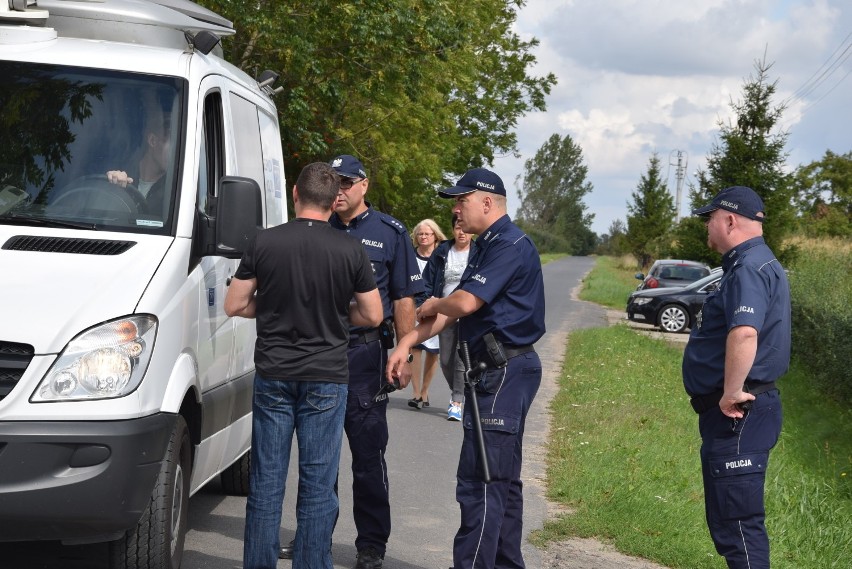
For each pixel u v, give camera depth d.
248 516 5.19
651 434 11.10
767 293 5.21
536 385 5.45
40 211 5.61
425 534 7.13
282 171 8.53
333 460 5.22
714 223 5.39
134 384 5.00
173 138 5.89
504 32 41.47
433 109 28.11
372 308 5.28
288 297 5.10
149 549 5.22
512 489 5.65
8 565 5.86
